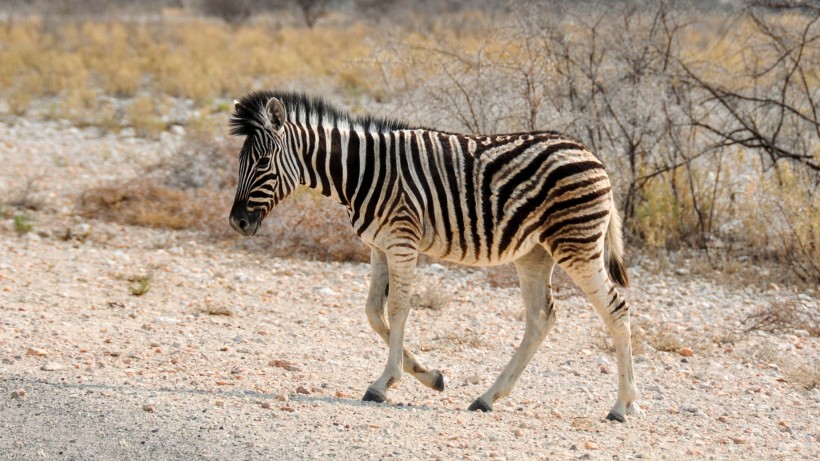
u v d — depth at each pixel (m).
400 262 15.26
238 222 15.09
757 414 16.56
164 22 84.44
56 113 47.91
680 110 28.23
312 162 15.39
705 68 30.12
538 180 14.99
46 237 28.86
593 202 15.02
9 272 24.42
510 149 15.24
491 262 15.57
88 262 26.14
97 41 69.69
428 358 19.27
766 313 22.31
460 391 17.19
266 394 15.62
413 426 14.07
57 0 86.62
